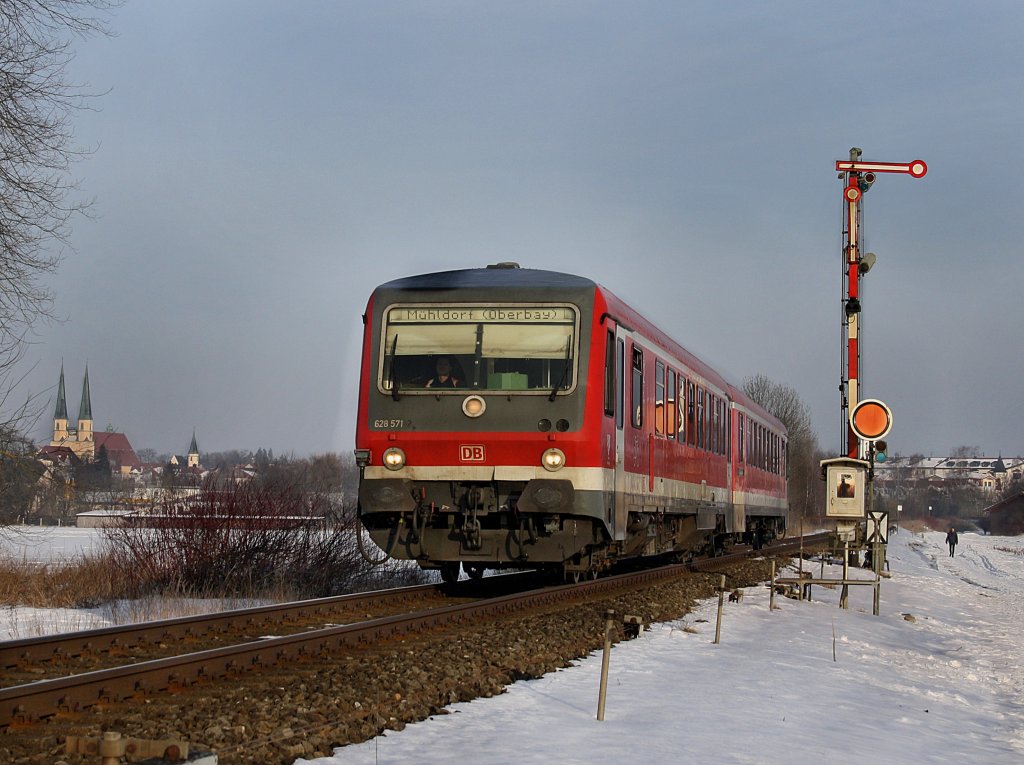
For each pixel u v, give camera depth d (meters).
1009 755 8.72
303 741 6.82
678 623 14.70
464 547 15.45
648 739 7.71
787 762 7.33
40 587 18.20
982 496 171.00
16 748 6.43
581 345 15.02
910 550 60.59
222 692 8.20
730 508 27.11
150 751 4.59
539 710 8.50
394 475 15.10
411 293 15.48
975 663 14.79
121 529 19.36
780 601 18.97
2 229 19.31
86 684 7.72
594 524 15.37
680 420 21.02
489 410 14.95
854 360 26.22
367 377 15.38
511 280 15.45
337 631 10.72
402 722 7.68
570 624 13.05
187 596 17.86
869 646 14.39
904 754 8.10
